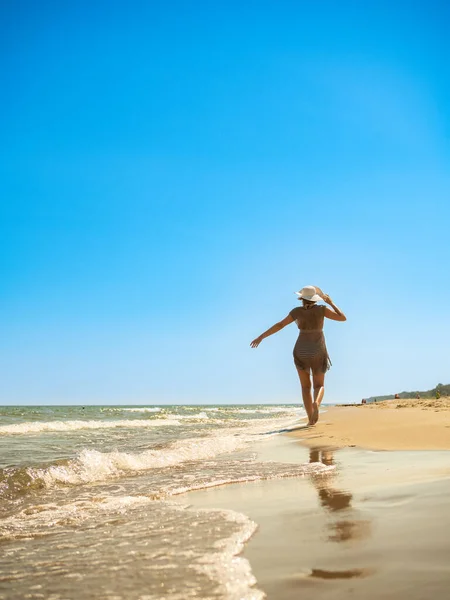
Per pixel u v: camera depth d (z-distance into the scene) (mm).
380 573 1944
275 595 1784
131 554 2406
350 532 2564
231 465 5926
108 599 1843
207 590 1865
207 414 36312
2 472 4852
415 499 3258
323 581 1896
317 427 10969
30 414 30359
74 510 3699
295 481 4566
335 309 12188
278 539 2533
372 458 5828
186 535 2705
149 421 20969
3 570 2260
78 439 10984
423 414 11477
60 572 2186
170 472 5539
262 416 29719
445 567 1974
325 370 12047
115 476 5363
